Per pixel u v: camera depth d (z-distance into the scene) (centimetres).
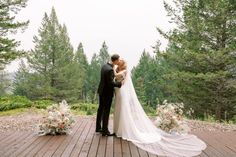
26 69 3988
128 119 700
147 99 4931
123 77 728
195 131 848
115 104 731
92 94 5488
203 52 1886
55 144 644
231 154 589
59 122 740
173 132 755
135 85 4769
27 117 1091
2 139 691
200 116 2088
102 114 777
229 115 1964
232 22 1850
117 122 729
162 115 770
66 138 709
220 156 573
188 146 639
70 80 3962
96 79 5828
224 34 1873
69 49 4166
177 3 2038
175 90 2228
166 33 2055
